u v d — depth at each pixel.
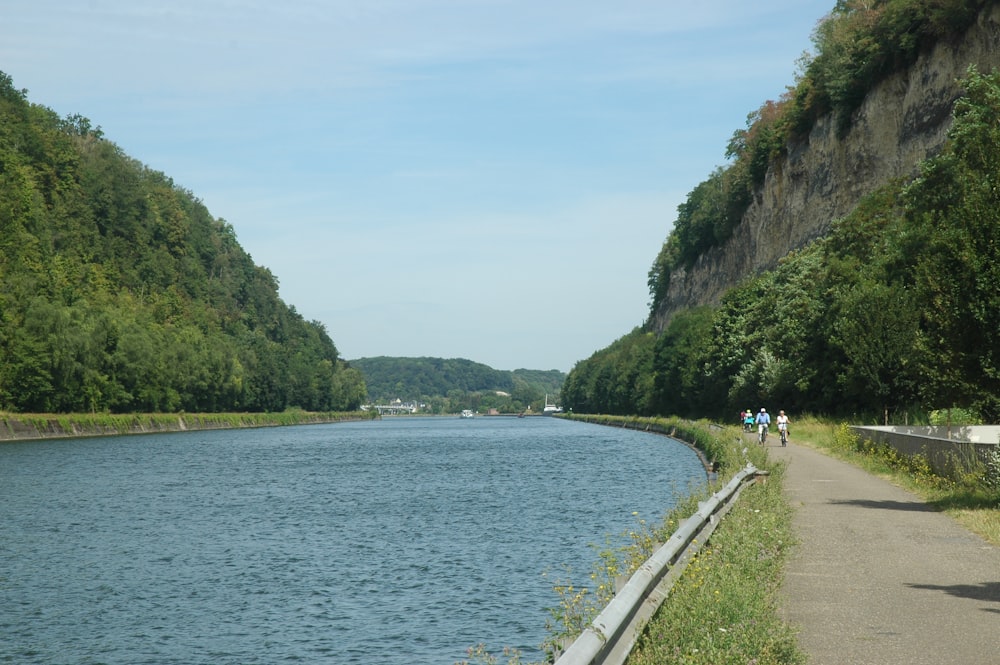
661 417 136.62
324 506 43.66
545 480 54.91
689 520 15.01
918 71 82.94
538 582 24.33
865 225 74.00
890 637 10.90
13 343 111.12
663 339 137.75
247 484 56.09
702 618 10.64
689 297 156.62
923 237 56.09
